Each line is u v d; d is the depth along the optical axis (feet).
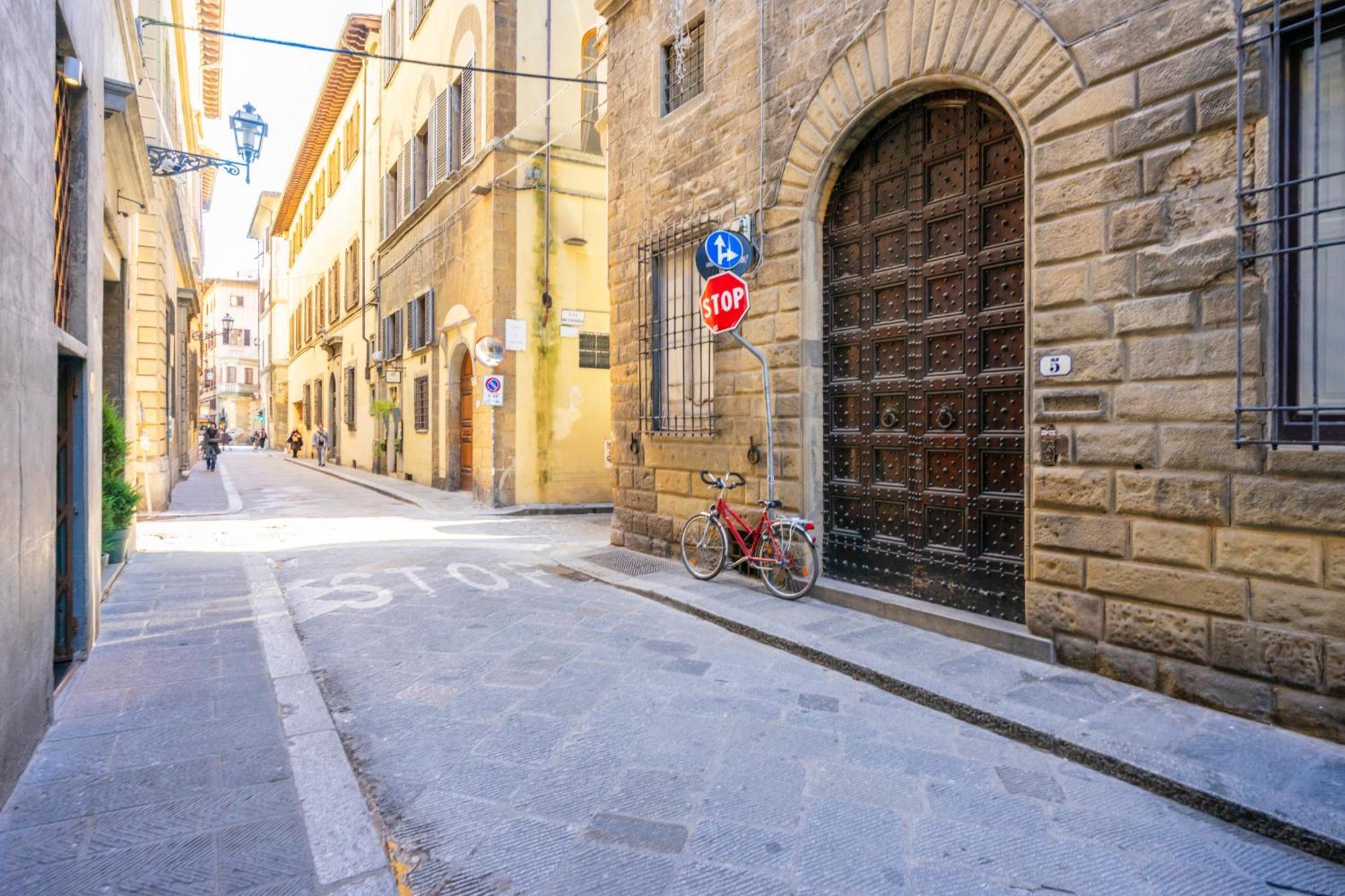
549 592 22.25
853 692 14.12
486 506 45.52
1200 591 12.58
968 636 16.37
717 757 11.40
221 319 208.33
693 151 24.76
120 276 30.19
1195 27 12.57
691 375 25.35
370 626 18.56
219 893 7.93
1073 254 14.37
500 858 8.79
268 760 10.98
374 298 73.56
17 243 9.77
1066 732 11.63
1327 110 11.69
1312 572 11.30
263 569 24.99
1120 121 13.61
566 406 46.32
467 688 14.33
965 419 17.29
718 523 22.33
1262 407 11.60
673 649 16.72
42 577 11.24
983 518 16.92
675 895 8.09
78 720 12.27
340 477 70.59
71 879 8.07
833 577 20.70
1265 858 8.92
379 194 71.05
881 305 19.43
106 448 24.93
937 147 17.94
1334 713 11.10
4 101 9.25
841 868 8.59
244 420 210.18
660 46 26.55
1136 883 8.41
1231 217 12.18
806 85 20.44
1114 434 13.78
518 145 44.73
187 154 30.63
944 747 11.82
